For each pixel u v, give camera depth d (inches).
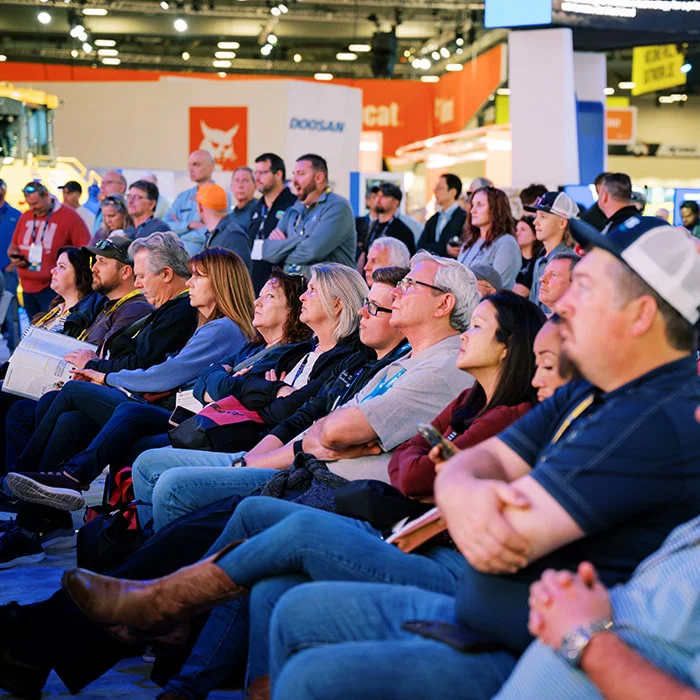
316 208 296.0
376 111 1136.2
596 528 75.0
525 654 73.6
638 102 1424.7
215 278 203.0
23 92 652.1
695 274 75.7
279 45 1289.4
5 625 127.7
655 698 65.7
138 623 106.9
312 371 166.6
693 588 69.0
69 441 196.2
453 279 138.6
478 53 1171.3
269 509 114.8
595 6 474.3
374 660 80.0
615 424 75.5
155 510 144.0
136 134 768.9
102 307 246.1
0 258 465.7
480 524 76.5
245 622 116.0
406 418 131.9
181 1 1083.3
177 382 197.6
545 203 243.8
